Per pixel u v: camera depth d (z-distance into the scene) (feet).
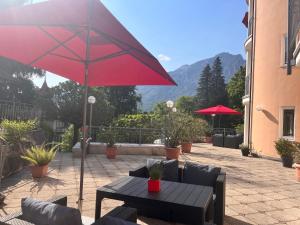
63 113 56.49
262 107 43.96
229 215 16.81
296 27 24.35
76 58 13.37
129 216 9.41
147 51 10.57
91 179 24.20
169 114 41.47
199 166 17.07
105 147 40.27
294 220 16.31
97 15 9.16
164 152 40.86
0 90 63.67
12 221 7.39
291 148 33.65
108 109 60.03
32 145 30.25
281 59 40.83
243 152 45.32
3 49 11.82
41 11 8.91
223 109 64.13
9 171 24.30
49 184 22.00
